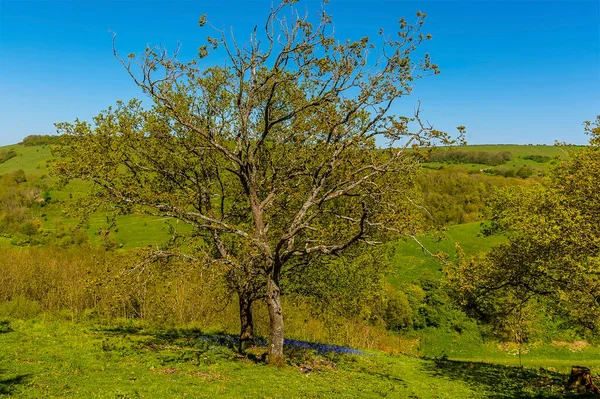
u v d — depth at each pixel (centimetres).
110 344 1956
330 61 1664
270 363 1820
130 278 1650
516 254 2175
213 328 3102
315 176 1873
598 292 1836
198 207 2056
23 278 3472
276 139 2114
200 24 1551
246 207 2184
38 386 1268
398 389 1772
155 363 1680
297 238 2103
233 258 1697
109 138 1850
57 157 1848
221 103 1989
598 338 4184
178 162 2061
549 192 2019
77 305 3331
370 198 1928
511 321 2655
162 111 1869
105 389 1279
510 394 1903
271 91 1716
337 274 2306
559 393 1927
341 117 1727
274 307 1842
